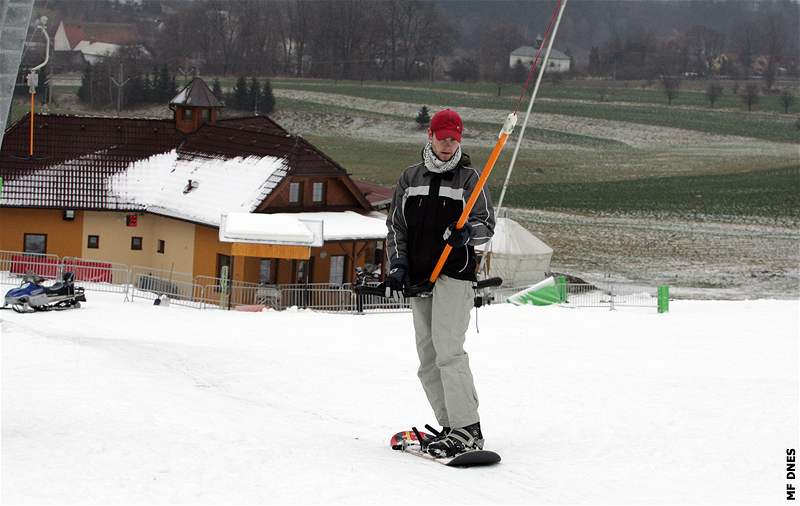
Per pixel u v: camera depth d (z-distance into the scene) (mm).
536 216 86062
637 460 7262
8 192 47719
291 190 45875
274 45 167375
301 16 171375
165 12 187375
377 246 46031
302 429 8320
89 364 12234
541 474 6816
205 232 45312
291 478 6043
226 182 46812
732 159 125562
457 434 7211
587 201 94625
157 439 7145
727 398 10086
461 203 7152
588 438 8125
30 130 50469
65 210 47750
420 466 6750
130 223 48125
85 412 8477
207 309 34000
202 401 9773
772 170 116812
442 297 7176
